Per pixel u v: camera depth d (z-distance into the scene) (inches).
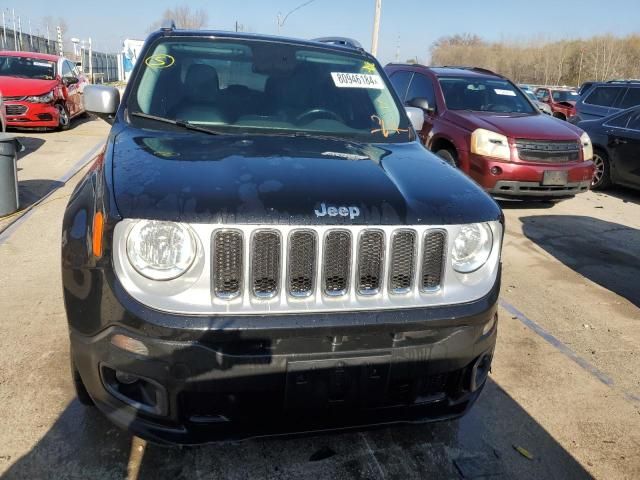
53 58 515.2
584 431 115.0
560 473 102.6
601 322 166.4
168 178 83.5
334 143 114.4
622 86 465.7
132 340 77.1
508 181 263.9
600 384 132.5
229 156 96.0
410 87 334.3
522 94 323.9
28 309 148.9
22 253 192.1
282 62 138.4
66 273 85.6
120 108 122.0
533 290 188.9
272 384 79.8
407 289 85.9
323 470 98.9
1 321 141.7
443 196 90.4
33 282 167.3
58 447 99.7
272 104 127.6
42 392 114.1
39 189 280.5
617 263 221.8
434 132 296.8
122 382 83.7
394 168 100.5
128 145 101.0
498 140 263.9
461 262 89.2
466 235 88.5
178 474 95.6
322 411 83.8
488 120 278.2
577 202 330.6
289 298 80.0
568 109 913.5
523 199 274.8
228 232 77.0
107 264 78.0
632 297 187.5
